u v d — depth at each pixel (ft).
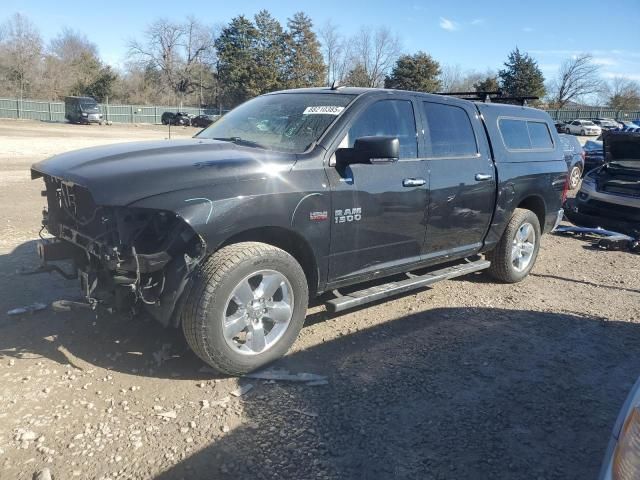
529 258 21.06
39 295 16.78
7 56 238.27
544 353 14.62
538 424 11.30
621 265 24.58
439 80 234.99
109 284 12.16
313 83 237.25
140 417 10.83
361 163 13.51
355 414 11.28
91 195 11.57
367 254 14.67
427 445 10.41
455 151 17.15
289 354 13.84
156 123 219.61
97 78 245.65
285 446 10.15
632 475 6.11
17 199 32.22
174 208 11.05
